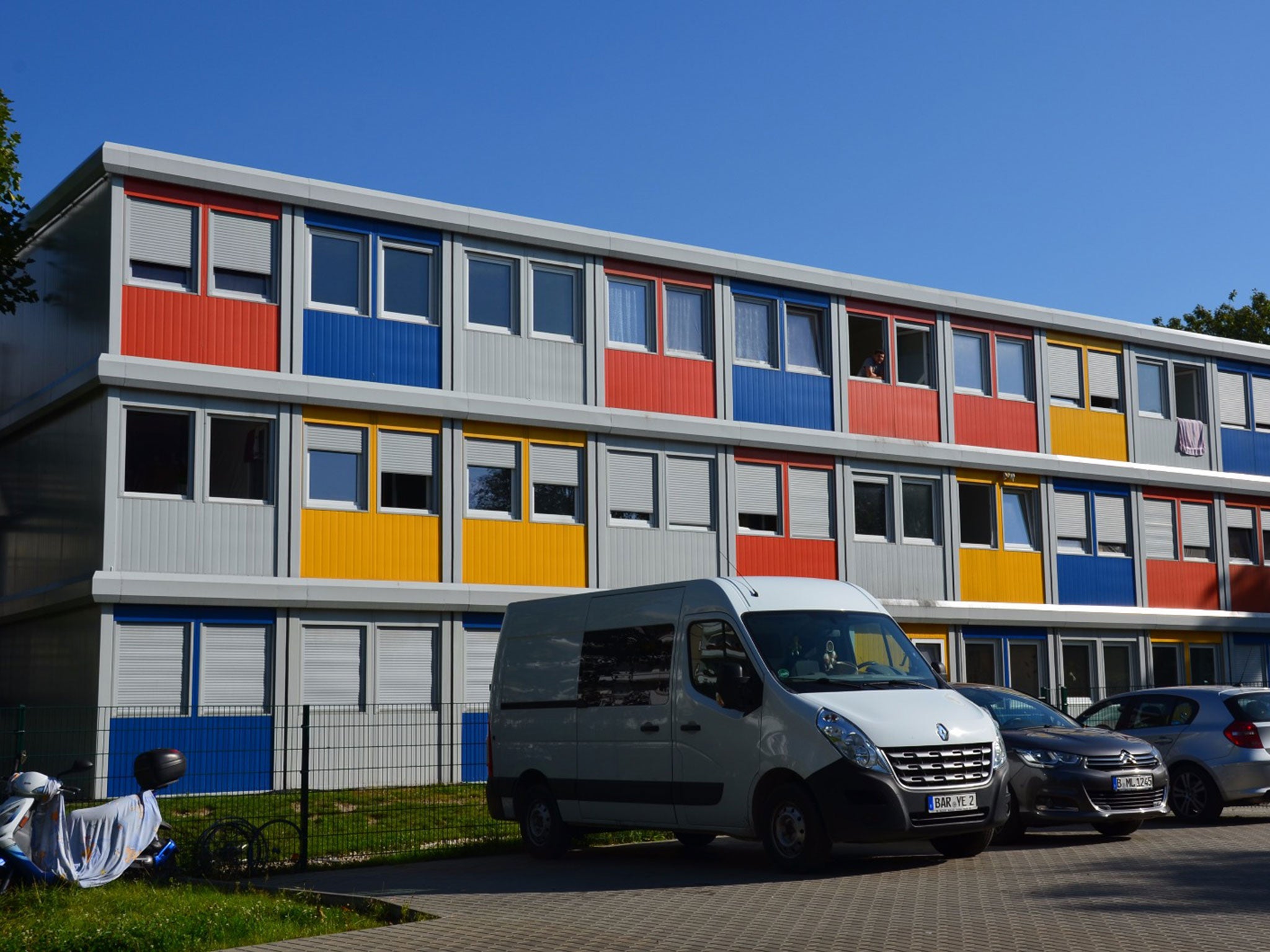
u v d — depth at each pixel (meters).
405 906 11.01
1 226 25.12
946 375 32.16
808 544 29.64
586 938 9.73
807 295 30.30
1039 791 15.16
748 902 11.24
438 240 25.77
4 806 12.28
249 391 23.45
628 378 27.61
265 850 14.84
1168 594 35.56
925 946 9.13
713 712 13.63
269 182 23.94
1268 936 9.41
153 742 22.16
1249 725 17.53
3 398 27.22
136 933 9.88
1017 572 32.91
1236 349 37.59
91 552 22.70
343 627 24.27
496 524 25.88
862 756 12.52
